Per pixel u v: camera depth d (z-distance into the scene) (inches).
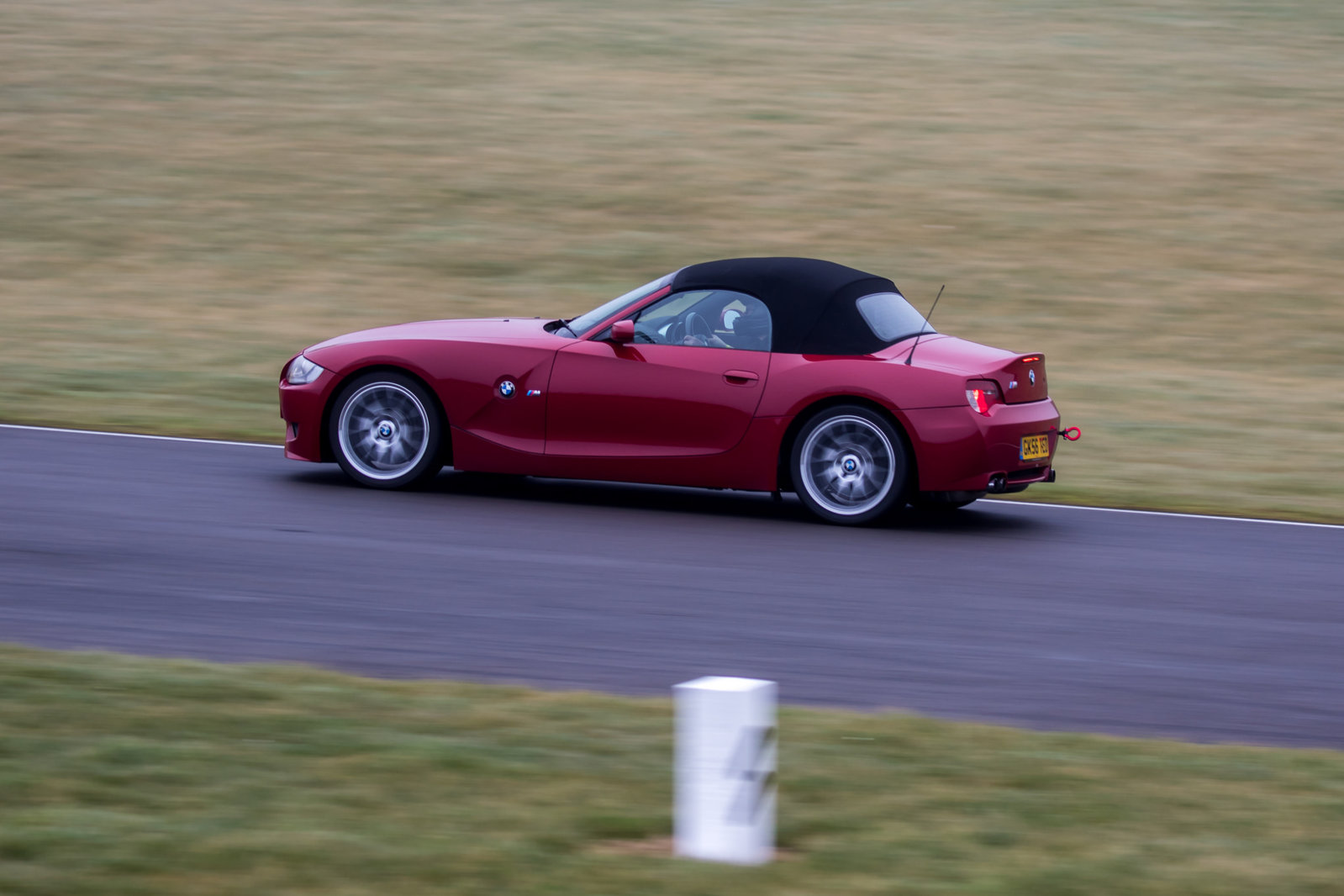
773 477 909.2
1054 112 2632.9
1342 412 1385.3
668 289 946.1
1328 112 2637.8
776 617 694.5
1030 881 377.1
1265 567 845.2
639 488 1022.4
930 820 425.1
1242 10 3459.6
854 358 907.4
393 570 752.3
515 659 610.2
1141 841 410.9
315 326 1636.3
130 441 1096.2
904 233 2043.6
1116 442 1245.1
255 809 415.8
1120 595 765.9
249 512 873.5
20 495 895.1
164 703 510.0
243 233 2032.5
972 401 889.5
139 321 1633.9
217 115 2581.2
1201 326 1728.6
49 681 529.0
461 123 2546.8
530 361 932.6
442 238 2018.9
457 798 430.9
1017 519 964.6
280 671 558.6
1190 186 2253.9
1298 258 1974.7
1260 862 396.5
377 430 959.0
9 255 1920.5
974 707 572.1
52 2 3358.8
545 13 3380.9
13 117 2532.0
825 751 486.3
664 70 2898.6
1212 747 512.7
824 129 2512.3
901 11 3440.0
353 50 3024.1
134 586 702.5
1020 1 3565.5
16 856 377.1
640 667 607.2
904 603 730.2
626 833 408.8
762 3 3506.4
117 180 2250.2
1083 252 1984.5
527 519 891.4
